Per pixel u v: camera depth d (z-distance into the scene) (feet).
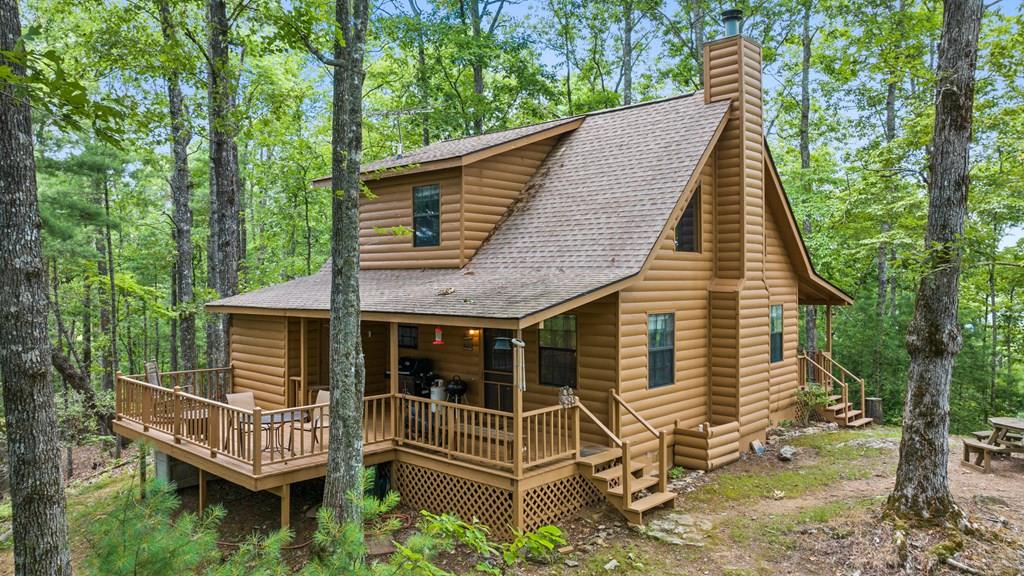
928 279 27.94
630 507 31.37
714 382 43.16
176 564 13.83
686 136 43.06
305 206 86.12
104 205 71.20
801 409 53.93
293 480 31.60
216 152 53.36
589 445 36.22
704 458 39.06
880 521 28.43
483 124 89.40
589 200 42.96
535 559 28.30
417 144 92.48
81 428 63.52
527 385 39.42
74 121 13.48
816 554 27.27
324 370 47.16
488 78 94.84
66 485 52.70
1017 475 35.94
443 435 33.81
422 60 81.87
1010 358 74.95
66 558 19.70
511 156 47.57
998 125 44.04
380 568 13.83
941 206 27.66
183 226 58.65
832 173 79.25
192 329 58.29
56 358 61.05
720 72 44.16
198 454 34.19
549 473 31.58
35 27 12.71
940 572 24.67
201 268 98.12
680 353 40.78
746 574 26.25
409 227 48.01
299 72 82.99
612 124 50.06
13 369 18.86
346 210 28.02
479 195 45.21
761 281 44.96
